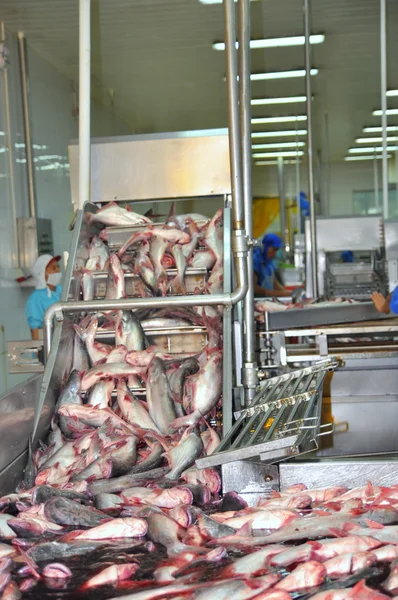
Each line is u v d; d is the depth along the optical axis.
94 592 1.76
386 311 4.77
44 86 8.86
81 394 3.29
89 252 4.08
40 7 7.70
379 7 8.45
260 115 12.84
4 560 1.89
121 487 2.58
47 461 2.91
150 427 3.12
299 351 4.25
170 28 8.86
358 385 4.17
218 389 3.18
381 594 1.58
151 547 2.02
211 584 1.71
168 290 3.89
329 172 14.27
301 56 10.16
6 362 7.04
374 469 2.52
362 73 10.88
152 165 4.57
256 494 2.54
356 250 7.22
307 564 1.72
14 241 7.42
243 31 3.38
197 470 2.58
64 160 9.54
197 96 11.76
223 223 4.03
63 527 2.24
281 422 2.68
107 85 11.11
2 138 7.31
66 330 3.42
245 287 3.20
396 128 12.16
